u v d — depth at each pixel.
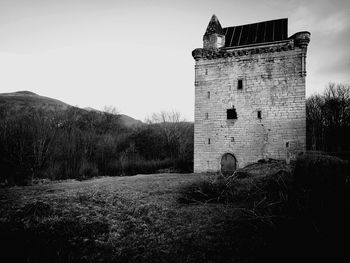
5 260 6.43
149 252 6.68
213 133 22.34
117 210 10.03
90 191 13.04
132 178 20.20
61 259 6.48
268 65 20.91
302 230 6.42
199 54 22.98
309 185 8.47
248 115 21.31
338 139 37.91
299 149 19.55
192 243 6.96
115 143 38.62
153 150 40.91
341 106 39.75
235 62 22.00
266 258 5.80
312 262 5.32
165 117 52.97
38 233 7.71
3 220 8.68
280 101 20.39
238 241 6.78
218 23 24.17
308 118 41.00
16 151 21.72
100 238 7.59
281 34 22.20
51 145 24.64
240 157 21.22
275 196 9.27
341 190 7.54
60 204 10.32
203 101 22.92
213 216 8.73
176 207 10.10
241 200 10.23
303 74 19.77
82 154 28.59
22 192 13.67
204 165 22.38
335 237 5.89
